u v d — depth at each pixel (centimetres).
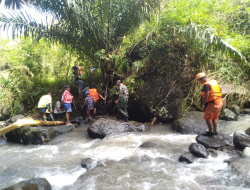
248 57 763
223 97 711
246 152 420
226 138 491
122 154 505
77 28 823
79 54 964
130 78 835
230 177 348
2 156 575
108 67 884
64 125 796
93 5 845
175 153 471
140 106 824
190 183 338
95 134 665
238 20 962
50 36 857
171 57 809
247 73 783
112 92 866
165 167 399
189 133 626
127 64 869
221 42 655
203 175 363
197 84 752
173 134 638
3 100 1008
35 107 1018
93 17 848
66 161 487
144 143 550
